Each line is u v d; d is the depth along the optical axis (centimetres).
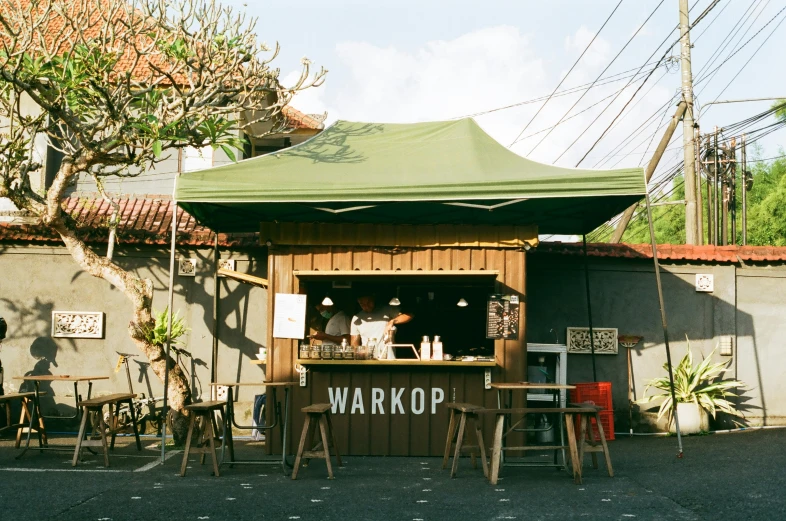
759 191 3994
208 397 1323
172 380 1150
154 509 732
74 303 1328
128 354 1303
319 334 1148
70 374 1320
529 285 1335
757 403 1327
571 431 868
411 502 763
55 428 1311
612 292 1336
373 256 1130
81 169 1114
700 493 783
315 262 1132
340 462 998
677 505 737
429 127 1241
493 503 757
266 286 1263
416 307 1307
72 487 834
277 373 1112
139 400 1295
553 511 720
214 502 762
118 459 1033
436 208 1165
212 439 917
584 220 1244
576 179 995
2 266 1330
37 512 719
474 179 1014
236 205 1128
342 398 1100
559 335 1328
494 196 999
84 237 1314
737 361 1333
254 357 1325
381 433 1095
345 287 1197
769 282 1345
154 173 1638
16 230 1316
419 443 1091
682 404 1264
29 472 929
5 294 1327
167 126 1072
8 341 1320
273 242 1128
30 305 1327
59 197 1116
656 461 996
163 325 1181
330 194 1006
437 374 1100
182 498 780
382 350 1122
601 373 1320
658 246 1332
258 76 1158
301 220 1212
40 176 1518
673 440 1206
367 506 745
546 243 1332
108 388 1322
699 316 1337
